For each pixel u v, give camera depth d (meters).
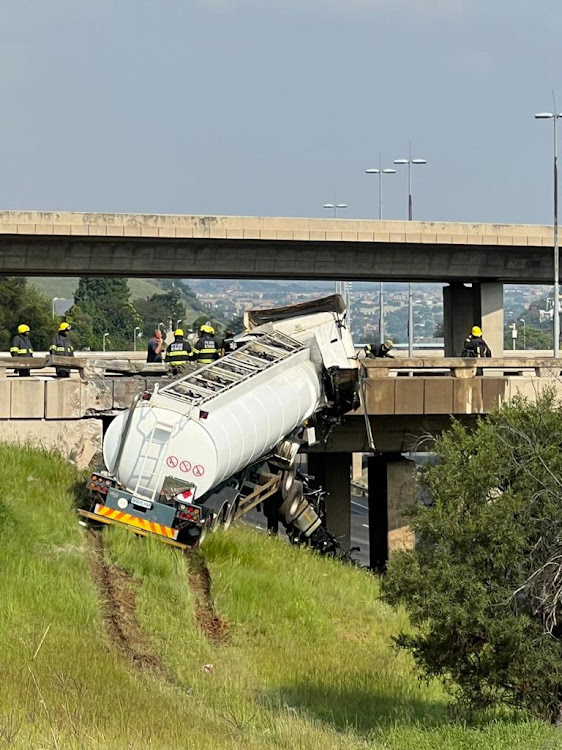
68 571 47.00
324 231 141.25
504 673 35.22
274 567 56.56
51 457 62.84
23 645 37.50
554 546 35.66
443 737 34.12
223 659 44.25
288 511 67.19
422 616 35.59
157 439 53.59
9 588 43.22
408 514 38.19
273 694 40.62
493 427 38.31
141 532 53.38
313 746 31.81
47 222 131.25
